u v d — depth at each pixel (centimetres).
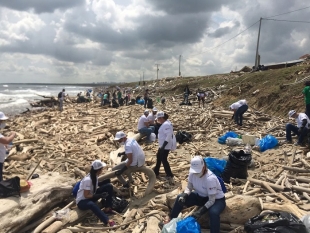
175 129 1491
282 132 1227
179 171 882
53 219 582
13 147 1150
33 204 586
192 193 541
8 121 2105
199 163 503
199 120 1636
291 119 1459
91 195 607
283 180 730
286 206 572
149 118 1313
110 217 628
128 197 724
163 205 634
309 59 3222
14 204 560
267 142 1045
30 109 3378
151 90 4591
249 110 1827
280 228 442
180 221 485
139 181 792
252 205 537
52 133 1521
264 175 790
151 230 543
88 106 3014
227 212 532
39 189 622
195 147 1155
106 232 568
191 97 3080
